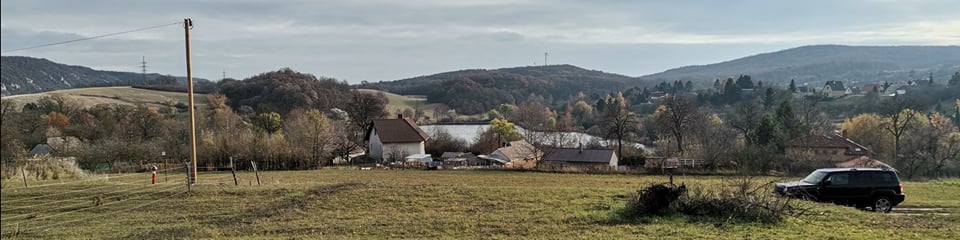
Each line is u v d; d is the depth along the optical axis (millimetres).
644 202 18281
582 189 25016
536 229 16484
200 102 107750
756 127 75875
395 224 17484
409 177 44969
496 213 19375
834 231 15562
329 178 42656
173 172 48938
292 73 110062
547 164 61656
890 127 72062
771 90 106000
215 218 19281
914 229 15891
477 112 148250
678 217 17609
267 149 56312
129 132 66938
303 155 57750
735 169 53906
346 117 99562
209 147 56406
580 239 15102
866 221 17078
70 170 34719
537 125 96750
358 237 15906
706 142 66000
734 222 16797
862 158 57281
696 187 19797
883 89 150375
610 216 18094
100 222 18766
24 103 74500
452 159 72562
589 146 81938
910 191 32188
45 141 59969
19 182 24734
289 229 17156
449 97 153000
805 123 79312
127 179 35562
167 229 17562
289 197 22719
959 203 24297
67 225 18328
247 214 19828
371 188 24484
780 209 17266
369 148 82625
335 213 19844
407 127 77750
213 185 26641
